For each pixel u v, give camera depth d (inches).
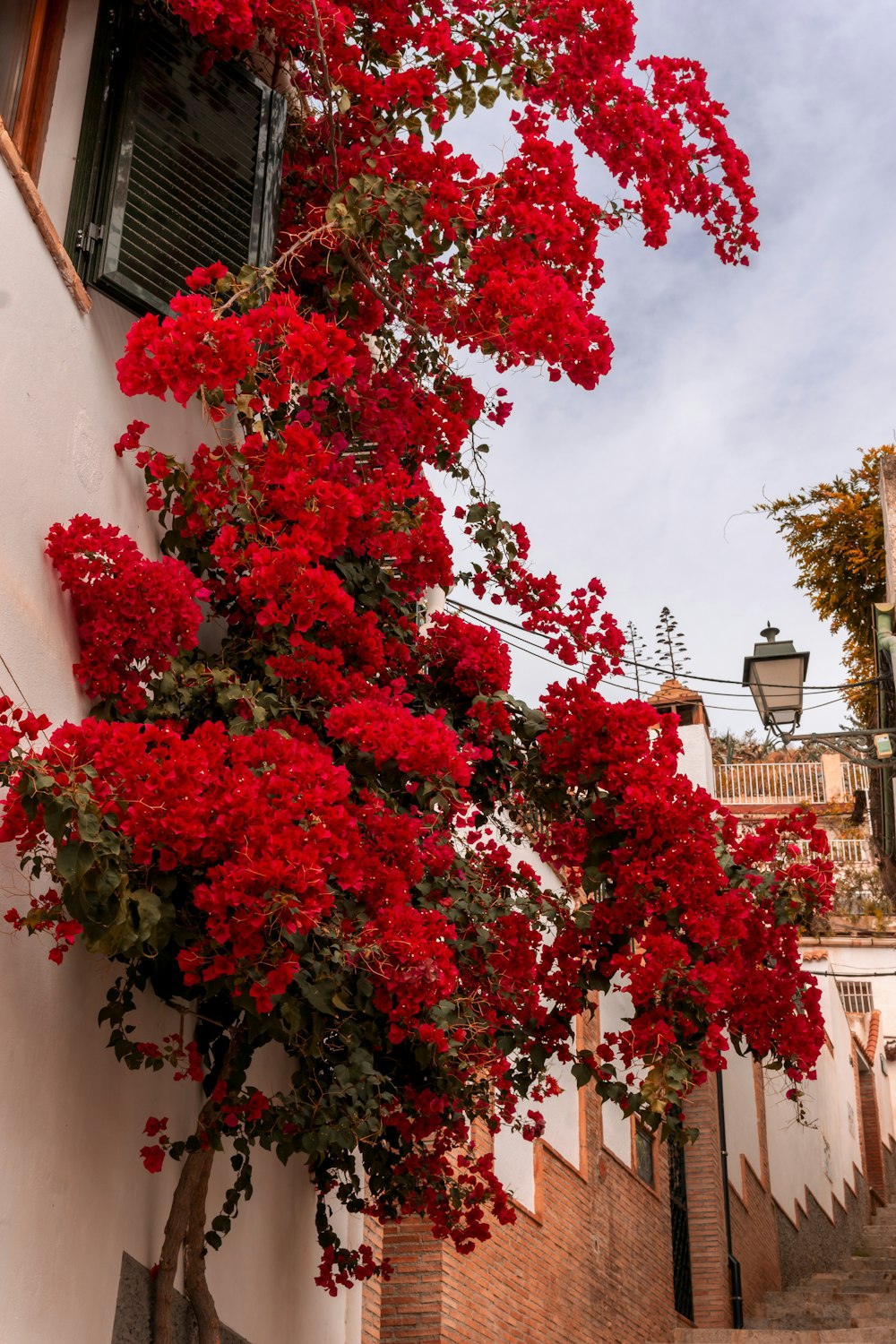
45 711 139.1
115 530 145.6
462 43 189.2
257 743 137.1
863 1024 949.2
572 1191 374.6
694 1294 507.5
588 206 183.3
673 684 633.6
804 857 205.6
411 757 153.9
